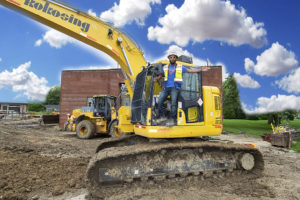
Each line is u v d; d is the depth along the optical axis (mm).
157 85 5027
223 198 3721
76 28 6211
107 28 6562
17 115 30016
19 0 5859
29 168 5070
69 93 17406
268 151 8453
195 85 4980
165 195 3805
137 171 4113
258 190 4137
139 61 6797
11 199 3473
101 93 17141
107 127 12242
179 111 4637
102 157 3750
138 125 4934
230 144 4887
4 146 7301
